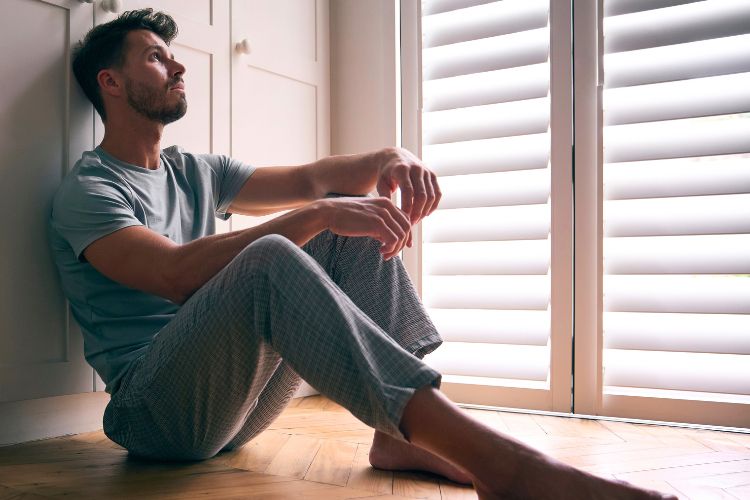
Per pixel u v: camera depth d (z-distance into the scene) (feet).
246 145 7.08
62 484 4.07
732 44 6.22
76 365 5.45
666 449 5.24
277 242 3.50
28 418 5.35
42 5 5.29
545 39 7.09
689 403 6.30
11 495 3.84
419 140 7.69
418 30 7.72
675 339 6.32
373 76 8.18
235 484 4.09
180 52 6.33
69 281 4.98
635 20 6.56
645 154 6.45
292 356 3.36
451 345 7.46
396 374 3.16
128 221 4.39
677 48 6.41
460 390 7.39
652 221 6.43
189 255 4.05
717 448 5.28
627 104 6.58
